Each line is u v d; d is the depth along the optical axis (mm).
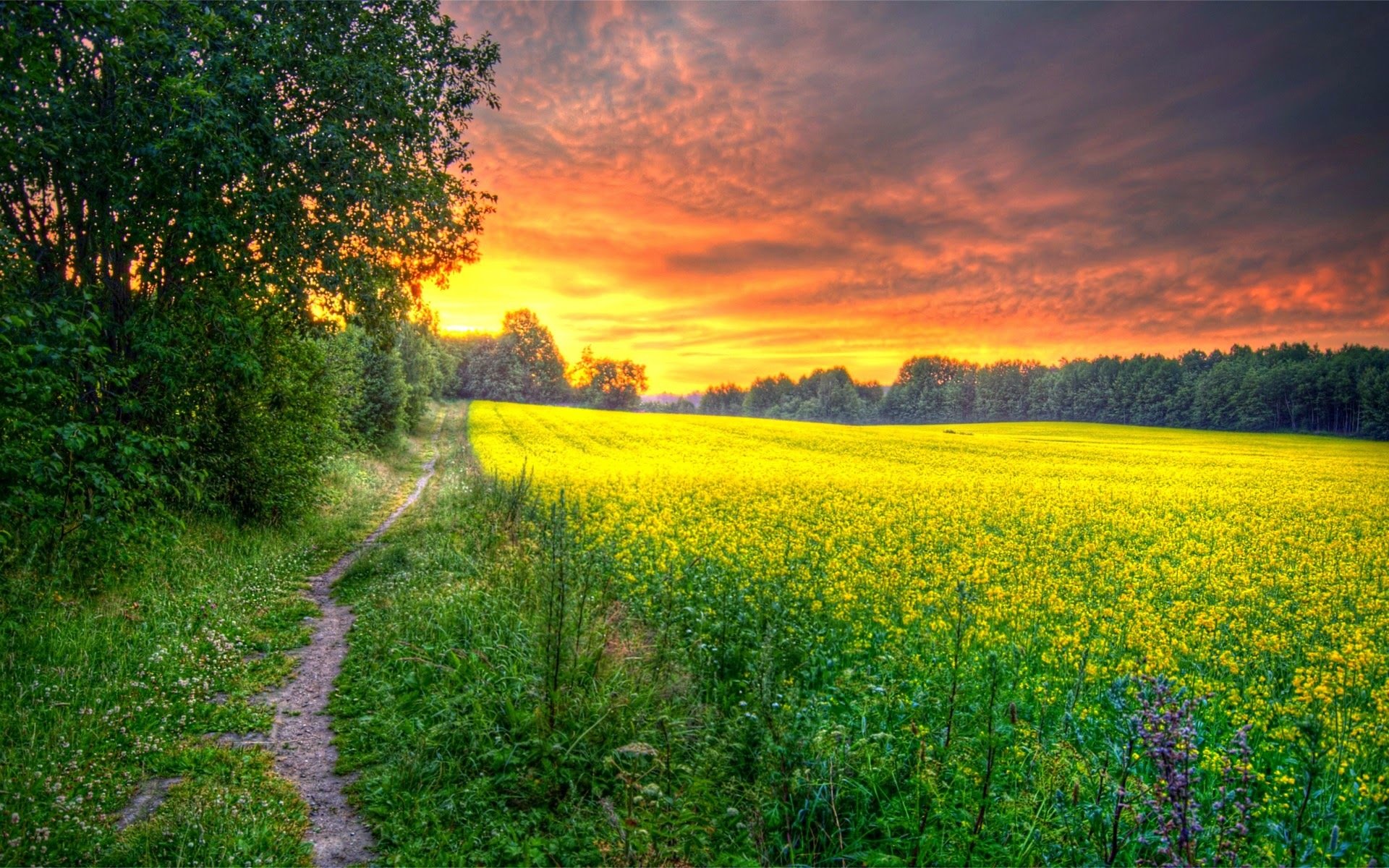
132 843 4289
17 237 9125
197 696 6445
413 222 14164
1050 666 8062
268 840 4414
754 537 15141
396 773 5215
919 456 47438
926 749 5332
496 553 12242
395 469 31297
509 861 4348
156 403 11047
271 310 12867
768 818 4730
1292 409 103000
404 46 13609
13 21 7453
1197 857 3986
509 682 6285
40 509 8070
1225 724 6762
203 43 9891
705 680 6949
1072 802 4992
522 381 125750
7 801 4465
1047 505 23531
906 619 9430
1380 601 12180
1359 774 5707
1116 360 144500
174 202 10367
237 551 11781
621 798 4859
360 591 10648
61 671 6266
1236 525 20828
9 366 7559
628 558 12320
